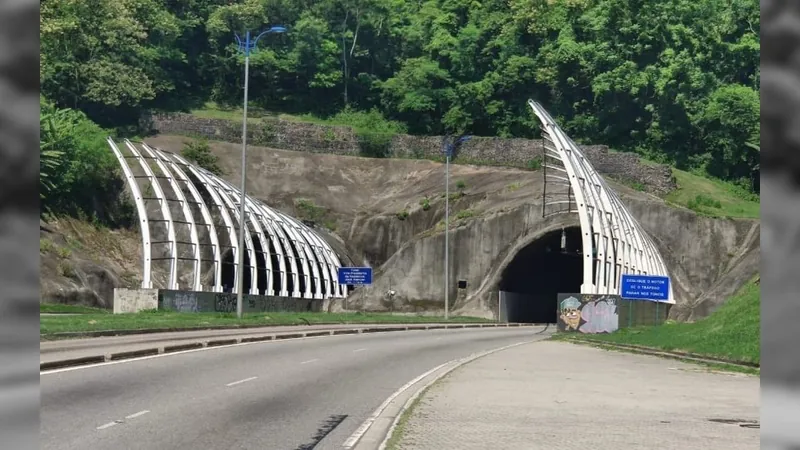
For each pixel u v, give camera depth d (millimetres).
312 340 43438
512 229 89500
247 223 84062
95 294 78375
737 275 85750
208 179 79125
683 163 126188
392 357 33594
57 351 28328
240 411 17234
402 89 136000
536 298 103062
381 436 14352
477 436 14562
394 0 151125
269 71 139625
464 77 138125
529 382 24672
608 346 44906
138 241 96000
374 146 121562
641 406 19531
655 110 127875
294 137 121250
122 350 29281
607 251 70562
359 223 105000
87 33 113688
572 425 16172
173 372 24141
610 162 109875
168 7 139250
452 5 148500
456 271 90125
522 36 139500
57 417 15414
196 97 136875
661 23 128875
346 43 143750
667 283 58344
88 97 114688
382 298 89812
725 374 28828
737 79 131500
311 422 16094
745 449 13781
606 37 131375
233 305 69812
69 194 92312
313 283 92250
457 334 56438
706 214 95688
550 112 132375
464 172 112688
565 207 88312
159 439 13703
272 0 143500
